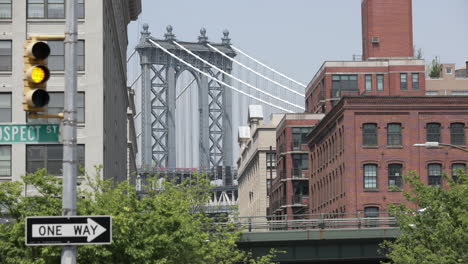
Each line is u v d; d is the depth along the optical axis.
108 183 86.38
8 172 116.94
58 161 117.94
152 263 78.12
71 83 37.09
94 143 120.56
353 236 138.12
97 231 37.56
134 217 77.81
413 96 195.88
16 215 75.00
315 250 139.25
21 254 72.56
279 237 137.25
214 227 113.38
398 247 100.25
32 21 119.56
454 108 195.88
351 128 195.12
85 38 121.75
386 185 194.00
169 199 87.38
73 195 37.53
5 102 118.00
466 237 90.62
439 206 94.75
